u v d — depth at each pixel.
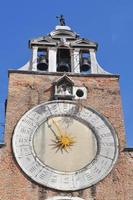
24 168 27.39
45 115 29.72
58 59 34.88
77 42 34.97
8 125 29.11
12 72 31.80
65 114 29.88
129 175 27.48
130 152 28.44
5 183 26.81
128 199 26.56
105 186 27.02
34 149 28.30
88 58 34.38
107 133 29.19
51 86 31.31
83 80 31.88
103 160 28.06
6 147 28.20
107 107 30.47
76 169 27.66
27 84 31.27
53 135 29.06
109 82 31.94
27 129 29.03
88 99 30.83
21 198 26.34
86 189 26.86
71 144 28.75
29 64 33.28
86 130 29.39
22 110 29.91
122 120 29.86
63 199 26.36
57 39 35.31
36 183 26.91
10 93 30.67
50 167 27.64
